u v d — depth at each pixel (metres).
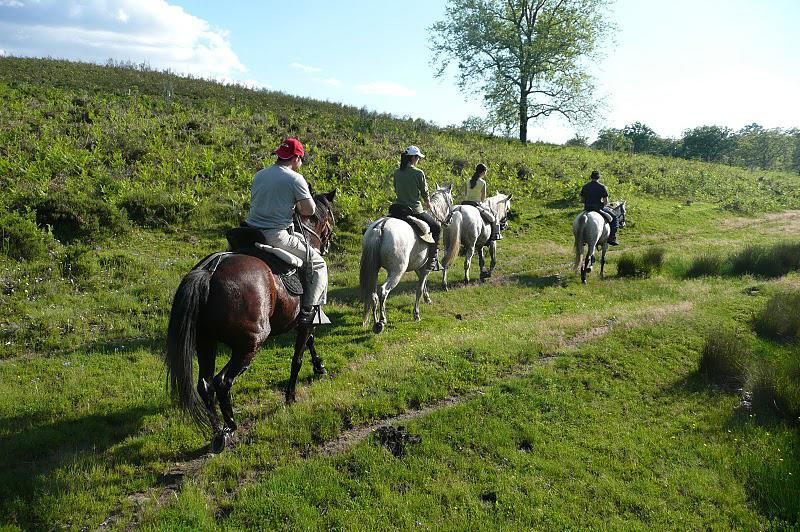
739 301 10.95
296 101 36.78
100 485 4.63
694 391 7.37
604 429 6.25
